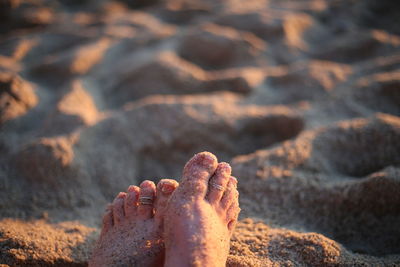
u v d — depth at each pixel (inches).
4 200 22.0
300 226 19.9
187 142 26.4
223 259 16.4
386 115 25.0
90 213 22.4
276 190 21.2
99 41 44.4
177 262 15.5
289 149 23.0
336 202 20.4
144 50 41.3
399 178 19.8
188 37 42.1
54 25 54.6
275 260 17.5
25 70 38.2
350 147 23.5
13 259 17.8
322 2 57.3
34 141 24.7
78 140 25.1
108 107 32.5
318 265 17.3
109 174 24.4
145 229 18.0
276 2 58.5
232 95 31.5
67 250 18.9
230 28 46.8
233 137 26.9
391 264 17.6
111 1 67.4
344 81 31.5
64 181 23.1
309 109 27.9
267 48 42.1
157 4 65.8
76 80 34.6
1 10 53.8
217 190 17.7
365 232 19.7
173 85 33.8
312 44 45.4
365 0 55.1
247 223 19.9
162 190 18.4
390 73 29.8
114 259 17.1
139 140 26.2
